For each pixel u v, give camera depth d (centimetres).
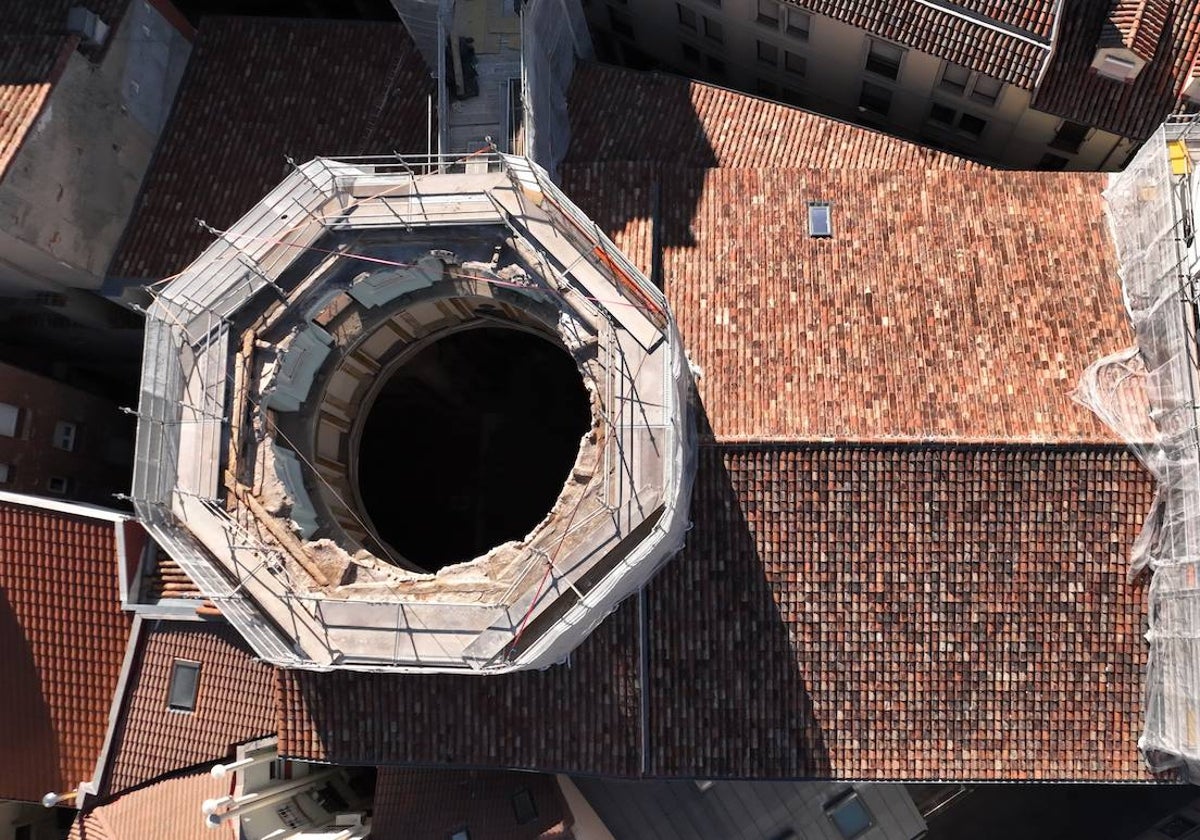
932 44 2884
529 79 2561
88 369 3578
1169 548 2292
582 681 2489
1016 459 2336
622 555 2030
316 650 2028
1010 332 2494
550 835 2800
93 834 2778
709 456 2398
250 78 3091
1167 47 2855
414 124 2983
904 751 2458
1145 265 2412
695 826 3055
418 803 2909
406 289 2262
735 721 2469
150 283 2917
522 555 2042
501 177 2142
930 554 2398
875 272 2594
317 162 2139
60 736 2856
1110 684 2416
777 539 2419
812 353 2492
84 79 2664
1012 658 2425
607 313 2075
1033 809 3856
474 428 3097
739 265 2631
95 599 2811
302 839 2689
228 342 2142
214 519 2077
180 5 3641
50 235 2638
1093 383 2411
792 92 3700
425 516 3003
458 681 2531
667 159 3017
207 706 2802
